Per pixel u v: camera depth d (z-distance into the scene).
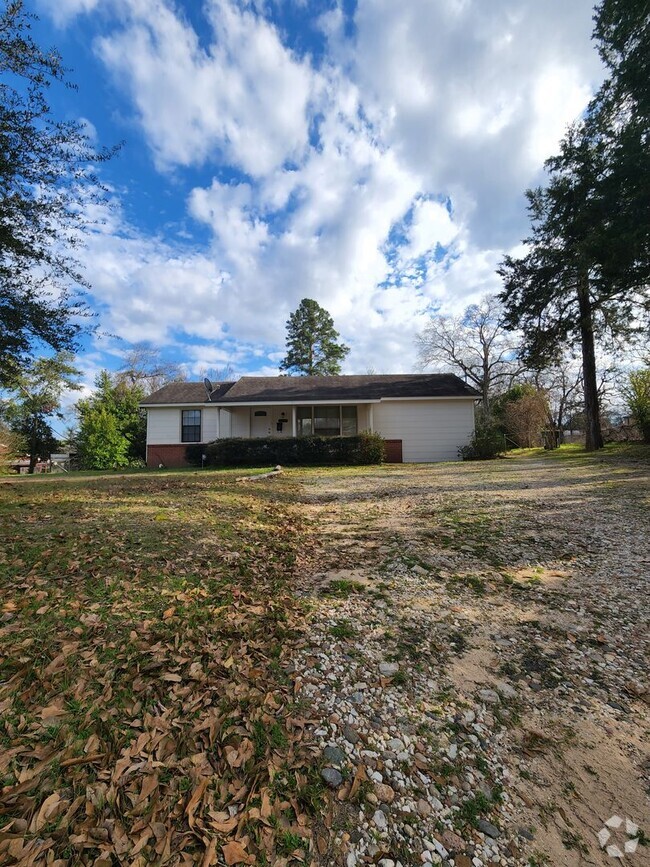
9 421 25.14
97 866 1.22
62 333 6.79
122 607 2.80
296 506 7.20
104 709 1.86
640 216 11.21
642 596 3.20
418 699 2.12
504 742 1.85
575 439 30.33
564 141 15.16
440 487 8.76
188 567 3.62
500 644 2.62
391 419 18.95
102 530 4.36
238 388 20.14
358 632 2.77
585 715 2.01
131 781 1.52
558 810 1.53
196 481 9.78
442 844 1.40
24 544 3.78
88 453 22.61
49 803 1.40
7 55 5.40
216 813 1.44
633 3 11.66
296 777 1.63
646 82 11.60
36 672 2.05
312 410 19.80
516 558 4.08
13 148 5.60
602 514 5.67
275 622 2.86
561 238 15.45
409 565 3.96
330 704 2.07
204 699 2.00
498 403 27.52
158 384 38.41
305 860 1.32
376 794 1.58
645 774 1.67
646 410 15.70
